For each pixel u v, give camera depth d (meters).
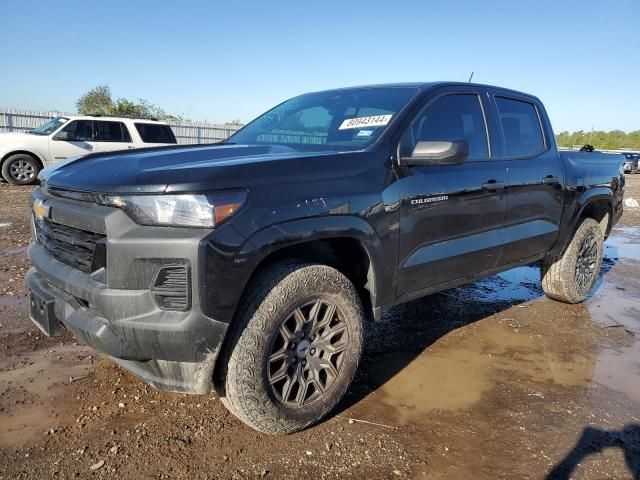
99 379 3.12
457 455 2.55
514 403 3.07
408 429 2.76
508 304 5.00
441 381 3.33
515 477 2.40
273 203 2.38
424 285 3.28
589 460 2.54
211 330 2.22
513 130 4.11
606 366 3.66
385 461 2.48
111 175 2.39
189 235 2.17
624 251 7.90
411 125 3.20
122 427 2.65
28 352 3.43
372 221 2.78
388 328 4.24
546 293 5.06
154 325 2.18
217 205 2.21
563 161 4.50
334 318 2.75
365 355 3.69
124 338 2.23
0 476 2.26
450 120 3.53
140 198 2.21
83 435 2.57
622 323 4.57
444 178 3.24
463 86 3.72
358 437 2.66
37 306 2.69
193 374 2.31
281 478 2.33
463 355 3.76
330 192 2.61
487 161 3.70
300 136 3.47
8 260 5.63
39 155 12.50
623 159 5.48
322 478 2.35
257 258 2.30
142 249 2.17
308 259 2.71
